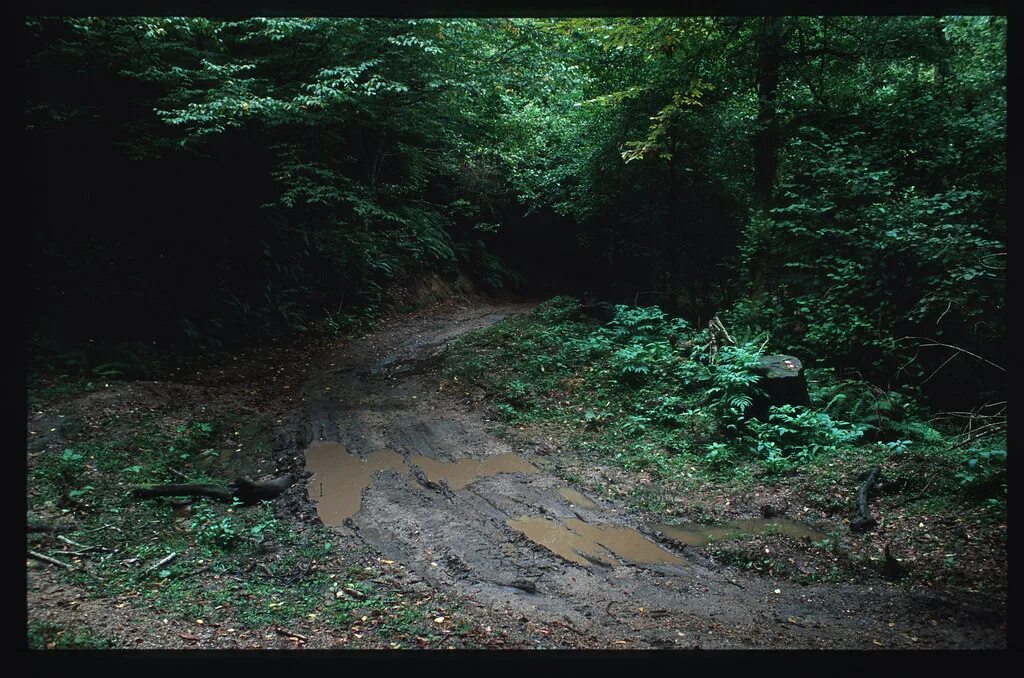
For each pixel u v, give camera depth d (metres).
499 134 18.75
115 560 5.68
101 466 7.66
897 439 8.81
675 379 11.10
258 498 7.48
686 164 15.66
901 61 12.48
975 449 7.34
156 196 13.87
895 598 5.27
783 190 13.38
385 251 19.47
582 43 14.79
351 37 13.14
